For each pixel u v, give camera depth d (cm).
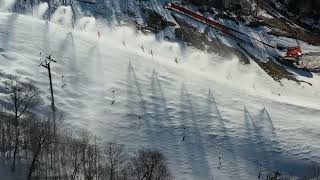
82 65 13600
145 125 12031
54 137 10369
